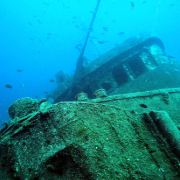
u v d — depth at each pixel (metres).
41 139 1.59
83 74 7.64
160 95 3.35
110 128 1.63
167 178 1.47
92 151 1.37
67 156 1.39
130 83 6.66
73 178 1.31
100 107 1.77
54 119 1.62
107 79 7.49
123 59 7.53
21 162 1.52
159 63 6.96
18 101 2.62
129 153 1.52
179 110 3.08
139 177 1.38
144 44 7.59
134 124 1.82
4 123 2.29
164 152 1.67
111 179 1.27
